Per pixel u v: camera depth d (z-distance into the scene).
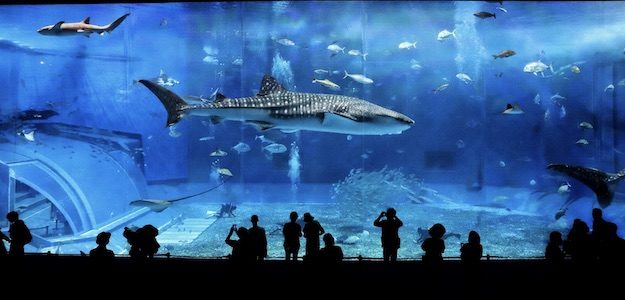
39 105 24.89
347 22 27.70
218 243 12.54
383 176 18.30
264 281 6.02
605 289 5.36
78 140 18.55
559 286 5.56
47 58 25.23
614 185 5.88
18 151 16.59
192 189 26.16
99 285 5.64
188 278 6.18
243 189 25.50
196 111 9.33
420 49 31.62
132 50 28.09
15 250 6.59
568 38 26.56
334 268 5.43
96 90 26.31
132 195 18.56
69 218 16.44
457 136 28.55
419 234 12.23
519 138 26.45
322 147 28.09
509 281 5.91
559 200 17.75
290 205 19.11
